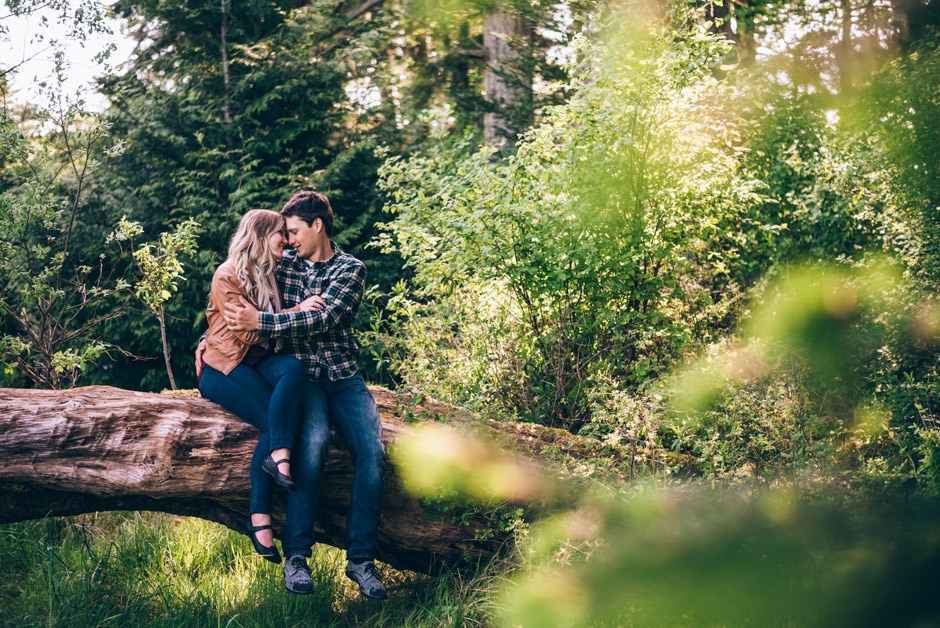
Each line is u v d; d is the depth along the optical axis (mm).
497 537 3676
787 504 786
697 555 725
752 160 4910
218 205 8430
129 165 8453
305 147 9328
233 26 9383
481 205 4812
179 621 3426
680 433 3158
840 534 749
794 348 802
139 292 5609
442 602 3494
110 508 3629
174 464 3357
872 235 4715
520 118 9125
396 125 9898
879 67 1004
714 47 4684
